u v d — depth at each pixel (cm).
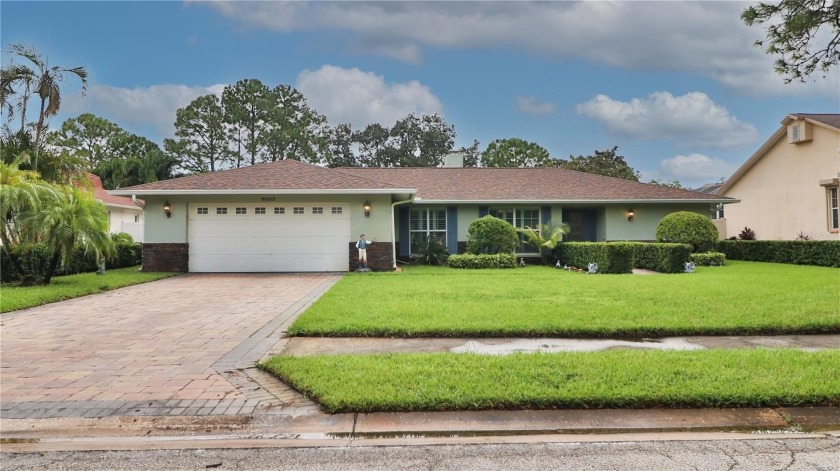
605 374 460
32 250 1257
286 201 1606
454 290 1045
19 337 666
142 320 785
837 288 1032
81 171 1789
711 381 439
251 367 521
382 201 1614
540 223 1956
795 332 667
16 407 411
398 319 718
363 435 367
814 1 752
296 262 1603
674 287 1062
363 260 1569
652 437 361
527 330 652
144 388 457
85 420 387
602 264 1462
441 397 406
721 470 306
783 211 2206
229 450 342
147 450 343
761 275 1330
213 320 782
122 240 1842
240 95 4222
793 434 364
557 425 378
